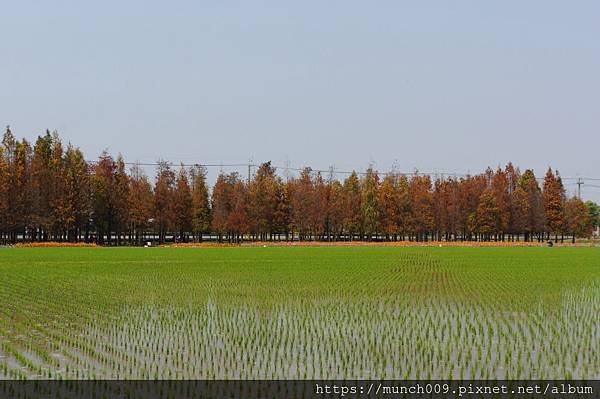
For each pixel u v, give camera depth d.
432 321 38.66
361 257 111.19
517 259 107.06
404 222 188.62
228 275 72.19
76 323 37.66
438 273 75.88
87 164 169.88
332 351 29.81
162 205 172.75
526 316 40.84
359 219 185.38
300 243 180.38
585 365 27.09
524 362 27.61
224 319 39.19
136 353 29.39
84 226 169.75
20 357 28.33
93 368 26.39
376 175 193.12
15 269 80.88
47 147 176.00
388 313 41.81
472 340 32.47
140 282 63.50
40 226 159.62
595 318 40.06
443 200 194.75
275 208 183.38
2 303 46.88
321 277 69.75
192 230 177.62
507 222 198.12
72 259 101.81
